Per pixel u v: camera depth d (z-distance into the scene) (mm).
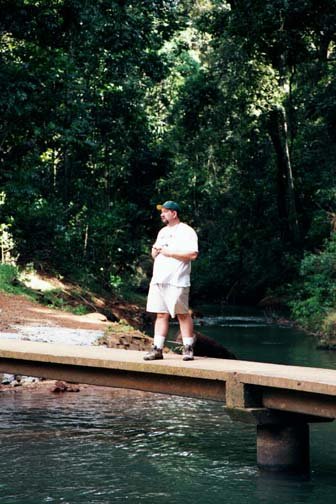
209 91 37750
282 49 31875
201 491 8250
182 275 9852
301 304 29375
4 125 26766
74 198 32938
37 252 28734
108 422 11539
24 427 11156
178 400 13414
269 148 44281
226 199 47062
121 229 34094
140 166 36594
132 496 8086
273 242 43031
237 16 32000
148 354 9984
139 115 33719
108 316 26141
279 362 18266
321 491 8242
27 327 18281
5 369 11758
